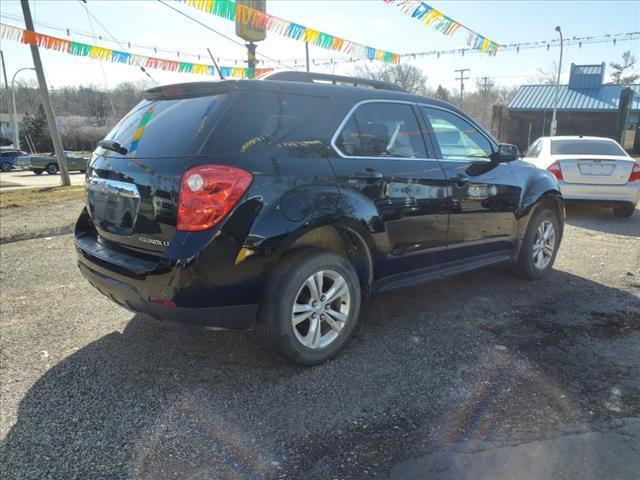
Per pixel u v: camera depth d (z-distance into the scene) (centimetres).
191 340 353
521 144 3988
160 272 264
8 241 678
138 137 308
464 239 407
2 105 7919
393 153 356
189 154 270
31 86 7644
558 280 501
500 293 459
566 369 312
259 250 273
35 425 253
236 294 275
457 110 425
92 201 332
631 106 3294
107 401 275
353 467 224
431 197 371
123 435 246
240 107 286
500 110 3978
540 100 3884
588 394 283
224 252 265
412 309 418
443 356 331
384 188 338
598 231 752
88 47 988
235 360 324
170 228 267
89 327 376
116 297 297
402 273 365
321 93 326
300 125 307
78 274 514
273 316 290
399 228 350
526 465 224
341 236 327
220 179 262
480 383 295
